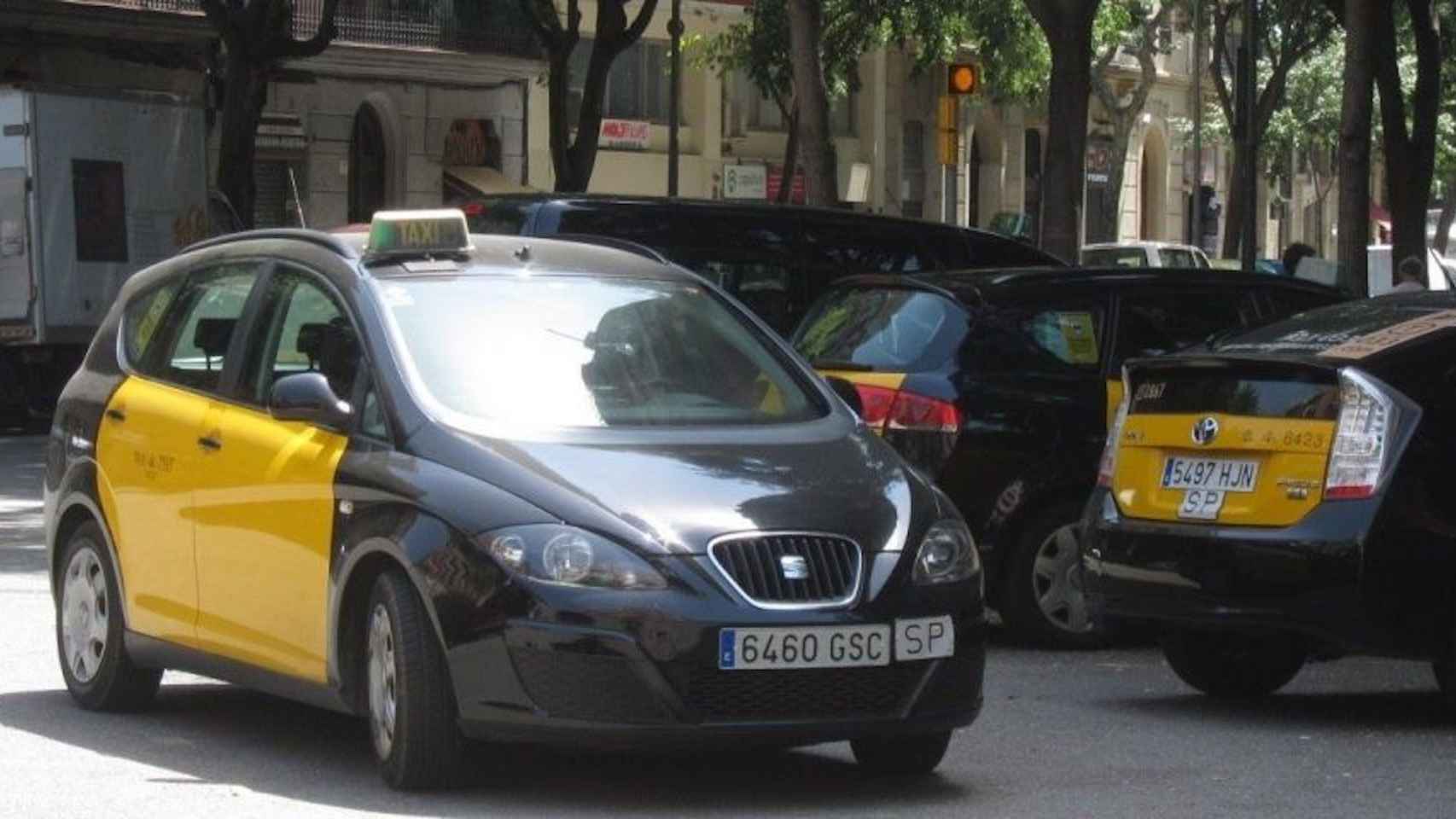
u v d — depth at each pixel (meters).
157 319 11.56
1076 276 14.73
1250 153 34.53
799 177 60.62
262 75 35.81
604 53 40.94
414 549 9.11
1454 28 46.00
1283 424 11.49
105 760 10.25
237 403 10.62
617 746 8.80
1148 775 10.19
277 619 10.04
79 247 33.66
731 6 57.38
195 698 12.09
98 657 11.51
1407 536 11.13
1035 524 14.32
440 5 50.22
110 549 11.35
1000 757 10.62
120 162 34.12
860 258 18.53
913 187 64.56
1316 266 31.52
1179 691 12.87
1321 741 11.19
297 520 9.87
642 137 55.78
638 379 10.14
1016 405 14.20
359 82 49.69
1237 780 10.07
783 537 9.03
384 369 9.81
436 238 10.61
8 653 13.49
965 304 14.36
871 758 10.01
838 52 46.44
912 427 14.09
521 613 8.82
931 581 9.25
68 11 43.69
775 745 8.98
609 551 8.85
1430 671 13.91
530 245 11.04
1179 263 48.53
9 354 33.59
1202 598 11.60
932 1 46.50
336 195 49.44
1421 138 32.69
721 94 57.91
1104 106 62.25
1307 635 11.30
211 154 46.00
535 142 53.81
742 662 8.81
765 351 10.70
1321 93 71.69
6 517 21.56
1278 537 11.33
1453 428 11.30
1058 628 14.39
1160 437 12.05
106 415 11.49
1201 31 61.62
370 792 9.48
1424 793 9.80
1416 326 11.59
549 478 9.12
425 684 9.16
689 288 10.92
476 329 10.13
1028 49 50.03
